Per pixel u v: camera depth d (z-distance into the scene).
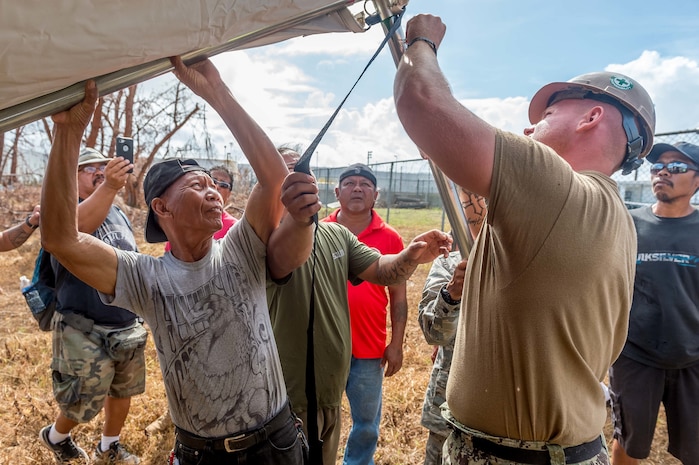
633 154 1.26
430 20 1.17
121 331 2.78
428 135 0.99
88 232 2.37
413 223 18.67
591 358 1.10
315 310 2.01
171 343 1.45
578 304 1.02
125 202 17.03
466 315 1.25
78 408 2.71
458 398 1.24
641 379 2.56
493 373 1.13
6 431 3.36
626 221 1.16
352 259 2.23
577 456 1.13
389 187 14.34
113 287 1.41
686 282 2.48
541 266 1.00
